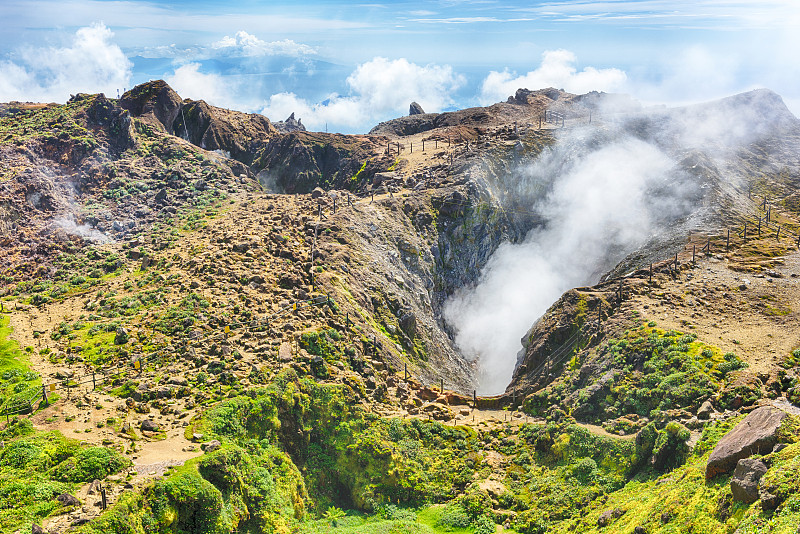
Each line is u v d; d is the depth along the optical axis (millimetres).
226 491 74000
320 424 95375
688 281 131375
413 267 161250
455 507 89375
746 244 153000
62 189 177875
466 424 107625
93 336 108062
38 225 160625
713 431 84875
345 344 112250
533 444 101812
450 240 178875
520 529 85625
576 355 117875
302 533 78375
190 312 112375
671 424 88062
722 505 64250
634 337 112375
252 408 88250
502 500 90625
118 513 64125
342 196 179750
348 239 149500
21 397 86188
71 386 91438
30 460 72625
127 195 179500
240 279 125062
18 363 98062
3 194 161750
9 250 151625
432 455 98812
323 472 92000
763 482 61000
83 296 127000
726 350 104500
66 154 189500
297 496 84000
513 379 125188
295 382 96250
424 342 141500
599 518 78938
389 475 91625
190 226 159000
